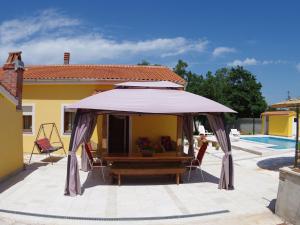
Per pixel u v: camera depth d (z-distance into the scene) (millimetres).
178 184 13062
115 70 23656
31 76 20875
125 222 8922
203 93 44125
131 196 11391
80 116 11750
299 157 15406
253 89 48125
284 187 9258
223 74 50875
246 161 19312
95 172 15422
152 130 20656
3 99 13305
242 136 36188
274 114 38250
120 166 13305
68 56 28516
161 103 12258
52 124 20750
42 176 14242
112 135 20312
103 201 10766
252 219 9227
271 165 17922
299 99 14234
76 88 20656
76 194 11445
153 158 13406
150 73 23141
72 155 11508
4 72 15195
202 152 14062
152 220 9094
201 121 42781
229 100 47844
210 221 9062
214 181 13750
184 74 45938
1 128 13102
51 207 10062
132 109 11711
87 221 8945
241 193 11875
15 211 9609
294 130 36469
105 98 12688
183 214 9586
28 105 20984
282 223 8922
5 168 13570
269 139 34500
